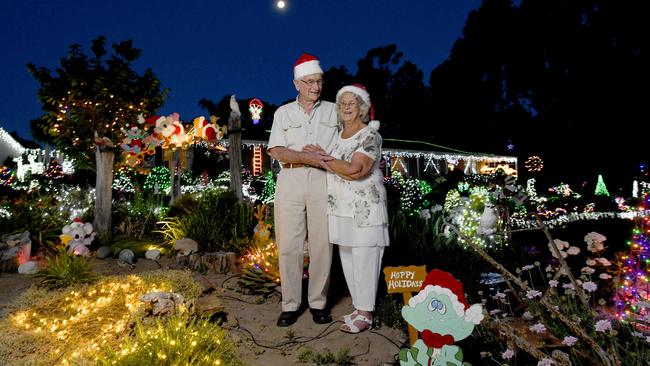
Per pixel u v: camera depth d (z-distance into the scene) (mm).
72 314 4332
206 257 6484
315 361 3684
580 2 34125
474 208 7754
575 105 34062
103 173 8352
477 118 39938
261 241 6301
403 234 6715
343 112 4219
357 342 3994
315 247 4359
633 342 3021
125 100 9016
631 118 31531
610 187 32188
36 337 3734
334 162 4074
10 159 24672
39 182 14320
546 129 36094
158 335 3510
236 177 9008
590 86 33031
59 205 9148
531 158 30500
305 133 4410
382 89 41312
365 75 41312
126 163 9578
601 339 3197
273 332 4270
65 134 8969
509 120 38281
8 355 3562
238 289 5574
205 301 4680
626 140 31891
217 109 31688
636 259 4480
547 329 3332
